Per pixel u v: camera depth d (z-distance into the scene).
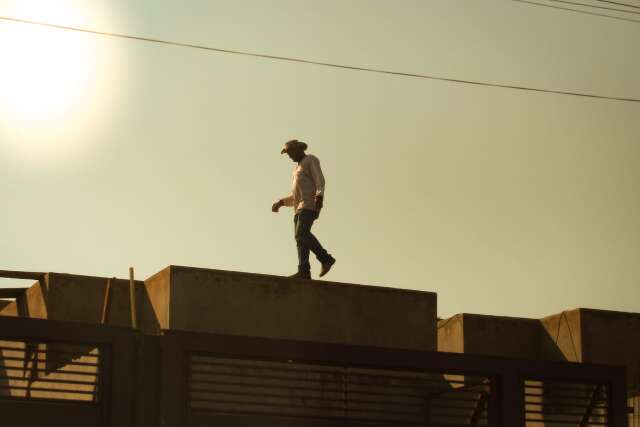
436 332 21.45
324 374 20.12
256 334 20.02
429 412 20.69
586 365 20.16
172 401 17.53
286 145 21.05
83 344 17.47
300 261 20.73
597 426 21.81
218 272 20.05
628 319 23.53
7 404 17.03
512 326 24.25
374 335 20.92
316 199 20.64
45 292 21.95
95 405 17.38
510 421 19.45
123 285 21.98
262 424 18.16
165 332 17.75
